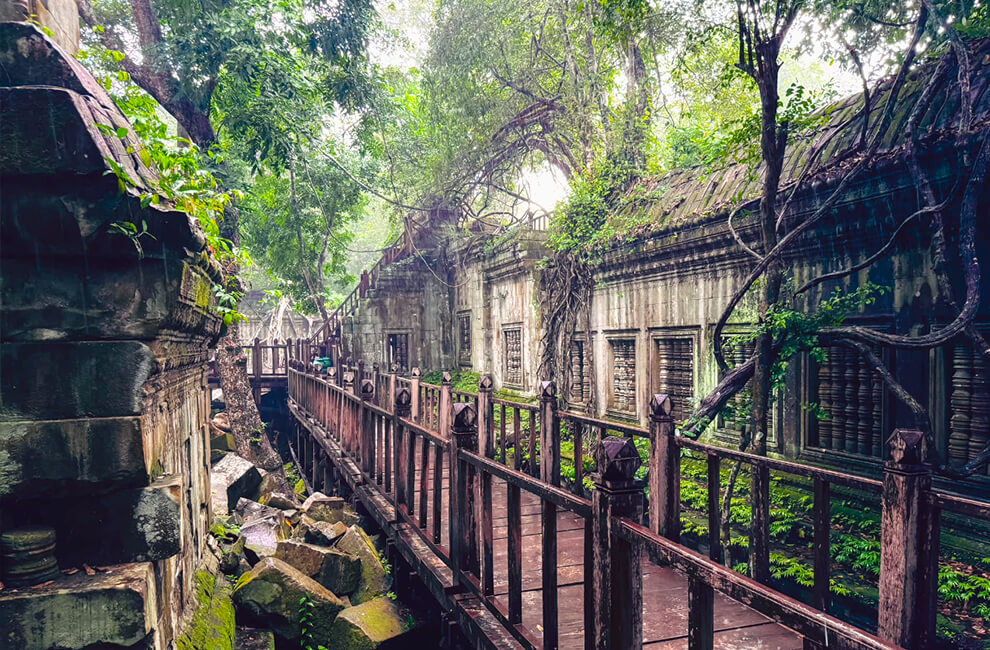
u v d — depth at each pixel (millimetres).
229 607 4438
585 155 10195
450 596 3662
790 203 5793
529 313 12172
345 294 30500
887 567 2471
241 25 9336
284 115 10469
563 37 10523
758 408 5059
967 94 4148
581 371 10375
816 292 5824
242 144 13000
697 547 5570
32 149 2309
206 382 5078
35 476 2461
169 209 2641
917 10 4715
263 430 12109
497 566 4219
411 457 5055
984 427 4551
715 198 7141
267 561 4793
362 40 11062
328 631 4746
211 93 10672
